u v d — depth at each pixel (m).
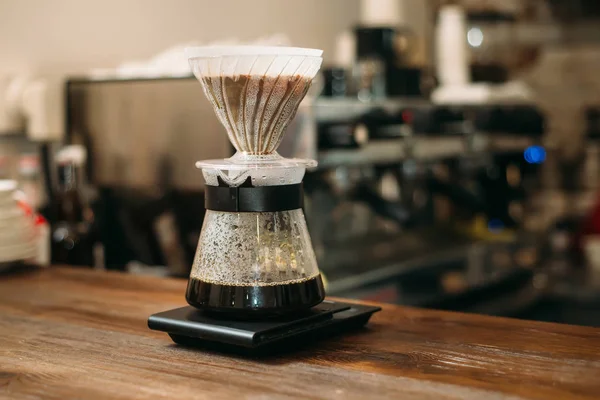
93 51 2.41
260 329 1.07
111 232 2.22
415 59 3.28
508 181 3.72
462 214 3.70
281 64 1.05
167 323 1.13
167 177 2.11
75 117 2.25
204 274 1.12
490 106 3.18
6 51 2.18
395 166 2.98
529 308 3.03
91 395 0.95
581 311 3.12
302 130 2.19
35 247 1.83
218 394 0.94
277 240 1.10
